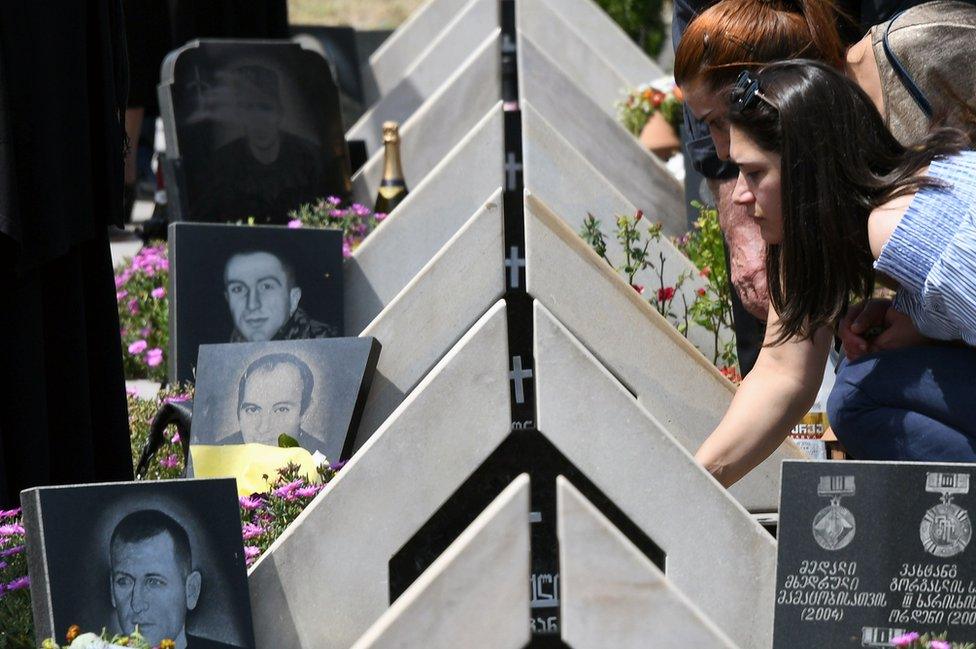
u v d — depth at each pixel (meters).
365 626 6.45
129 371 14.92
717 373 8.84
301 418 9.34
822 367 7.57
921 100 8.04
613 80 22.28
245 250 11.77
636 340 8.57
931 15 8.21
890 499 5.88
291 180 17.00
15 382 8.73
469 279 9.18
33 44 8.49
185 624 6.19
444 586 4.78
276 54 16.94
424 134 17.64
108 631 6.07
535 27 22.11
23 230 8.52
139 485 6.23
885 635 5.89
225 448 9.13
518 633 4.75
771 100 6.92
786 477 5.91
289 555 6.42
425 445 6.48
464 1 24.55
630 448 6.28
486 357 6.50
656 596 4.76
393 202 16.75
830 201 6.79
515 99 18.38
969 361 7.26
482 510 6.62
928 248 6.59
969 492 5.86
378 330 9.48
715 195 10.52
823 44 8.23
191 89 16.62
